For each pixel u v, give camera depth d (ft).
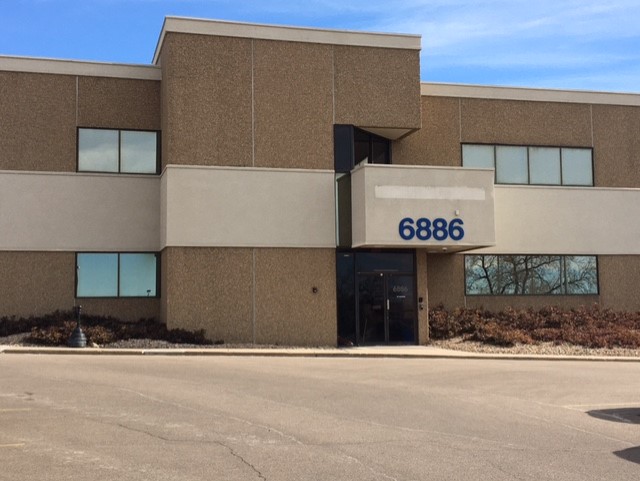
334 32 78.69
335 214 77.71
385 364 61.93
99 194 79.00
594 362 68.49
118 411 36.01
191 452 27.78
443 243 74.64
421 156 86.17
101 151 79.51
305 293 76.48
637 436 32.78
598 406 41.42
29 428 31.73
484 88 88.84
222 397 40.98
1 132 76.95
